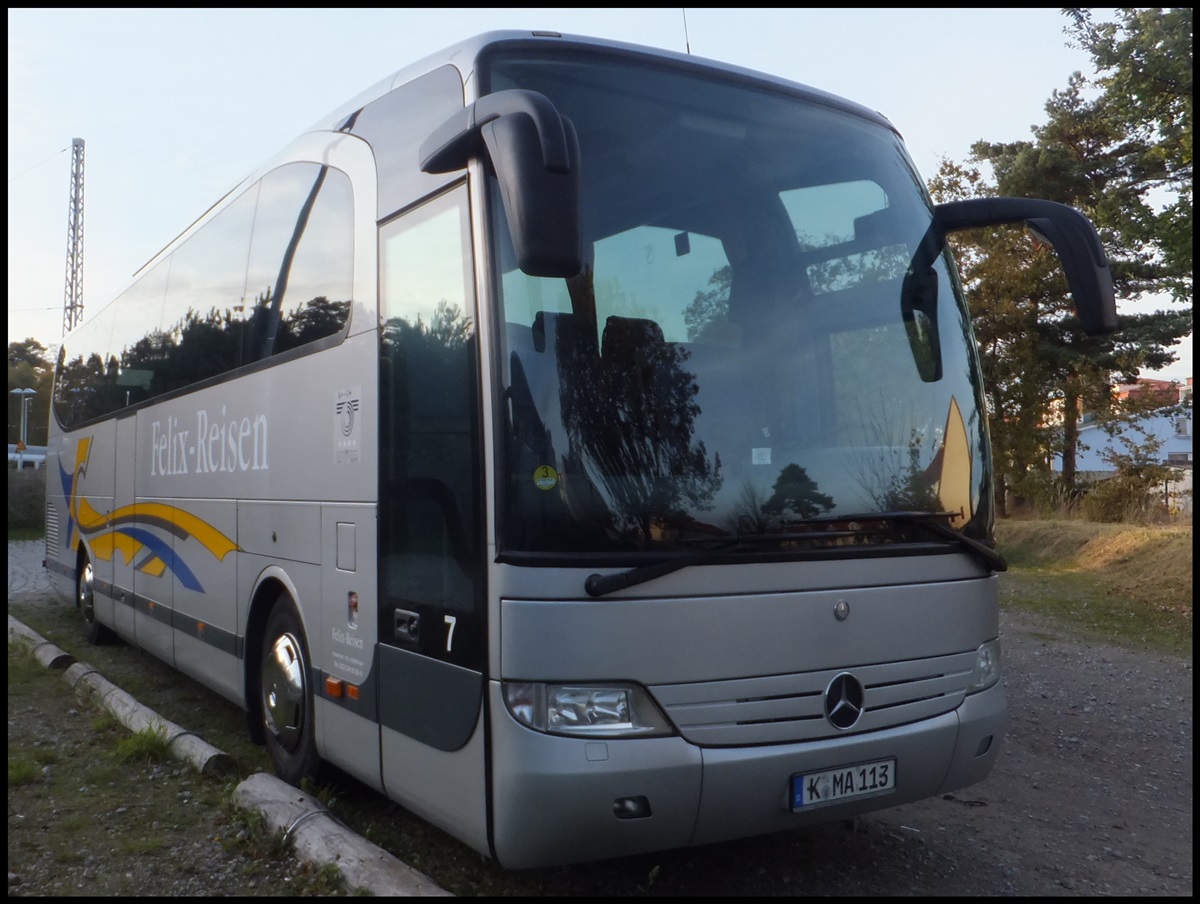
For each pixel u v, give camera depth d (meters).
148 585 8.52
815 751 4.04
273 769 6.16
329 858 4.57
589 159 4.28
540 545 3.81
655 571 3.82
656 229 4.31
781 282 4.52
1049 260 24.44
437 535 4.25
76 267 40.12
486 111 3.91
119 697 7.49
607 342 4.07
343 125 5.57
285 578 5.71
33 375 55.69
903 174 5.16
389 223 4.85
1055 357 25.52
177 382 7.94
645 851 3.88
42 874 4.66
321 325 5.45
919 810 5.79
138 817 5.39
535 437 3.88
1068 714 8.24
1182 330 26.94
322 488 5.31
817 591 4.16
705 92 4.70
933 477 4.61
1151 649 11.06
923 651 4.41
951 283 5.08
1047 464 24.44
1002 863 5.03
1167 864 5.09
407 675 4.41
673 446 4.06
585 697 3.76
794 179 4.74
